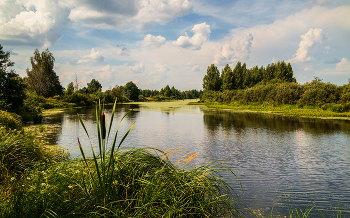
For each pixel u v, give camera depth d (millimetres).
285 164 7316
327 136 12312
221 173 6398
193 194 2902
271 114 25984
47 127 14984
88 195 2422
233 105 44594
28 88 42344
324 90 26891
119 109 38812
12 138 5109
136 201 2680
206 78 70375
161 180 3061
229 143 10547
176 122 19125
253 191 5156
